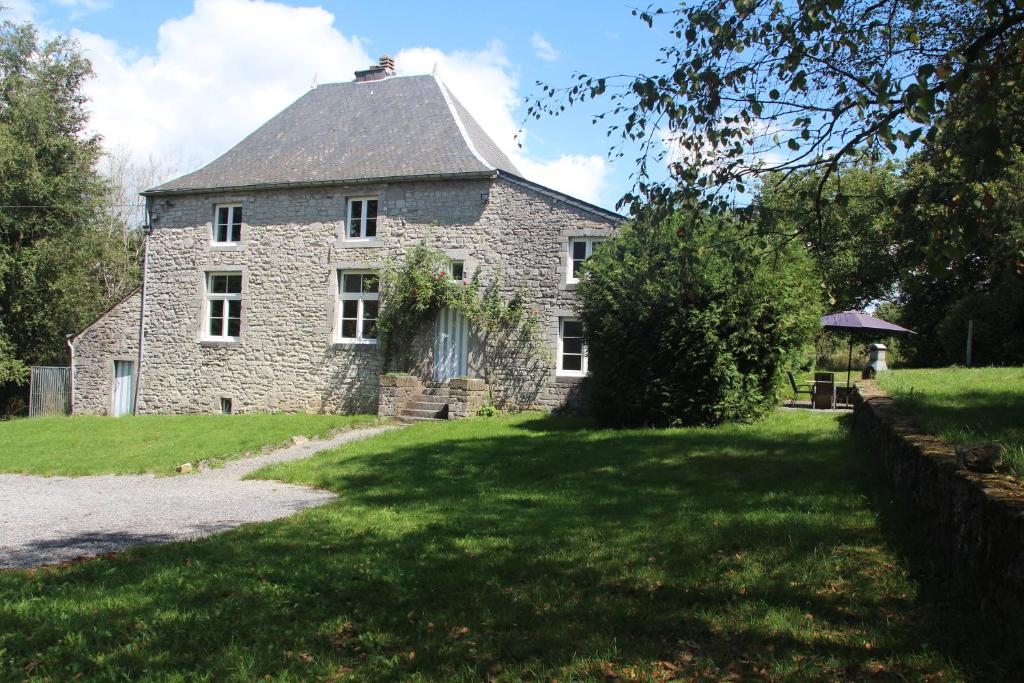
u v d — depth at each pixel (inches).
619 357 516.7
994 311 826.2
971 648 149.7
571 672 153.4
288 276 789.9
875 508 252.5
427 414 677.3
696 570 209.6
